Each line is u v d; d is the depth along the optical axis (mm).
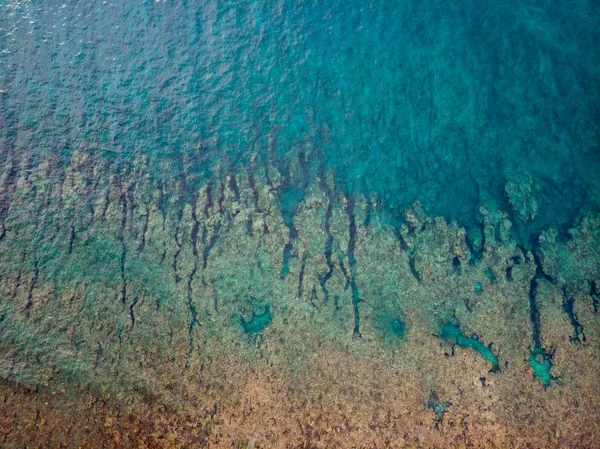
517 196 129000
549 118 132125
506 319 122750
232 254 124562
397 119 132375
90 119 129625
